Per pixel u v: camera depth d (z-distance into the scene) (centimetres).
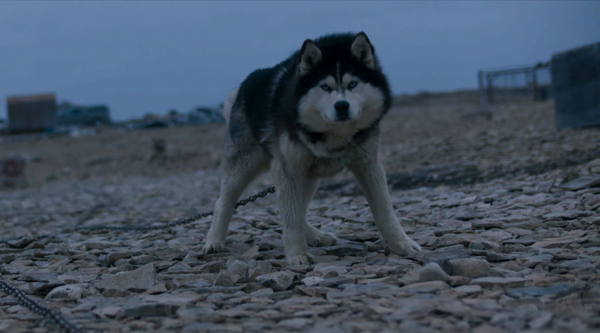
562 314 308
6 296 453
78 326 349
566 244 479
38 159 2570
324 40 504
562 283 363
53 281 491
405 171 1241
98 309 385
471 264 406
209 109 4181
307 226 590
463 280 386
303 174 508
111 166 2338
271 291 412
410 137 1950
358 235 601
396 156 1498
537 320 296
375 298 366
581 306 321
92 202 1403
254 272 451
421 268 436
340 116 459
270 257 533
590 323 288
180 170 2098
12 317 388
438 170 1179
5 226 1052
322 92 476
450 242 520
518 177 930
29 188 1980
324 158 502
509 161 1120
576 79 1329
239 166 583
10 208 1393
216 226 583
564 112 1377
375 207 512
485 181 971
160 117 4512
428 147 1580
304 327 318
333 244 579
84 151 2789
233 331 320
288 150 498
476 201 757
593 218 561
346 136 490
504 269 412
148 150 2648
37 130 4034
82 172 2267
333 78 475
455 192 877
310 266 470
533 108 2428
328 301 367
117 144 3002
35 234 915
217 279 442
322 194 1094
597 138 1149
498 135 1573
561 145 1171
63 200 1501
